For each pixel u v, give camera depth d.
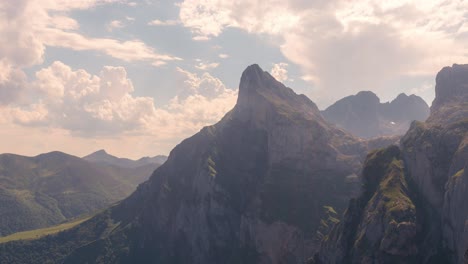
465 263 161.38
